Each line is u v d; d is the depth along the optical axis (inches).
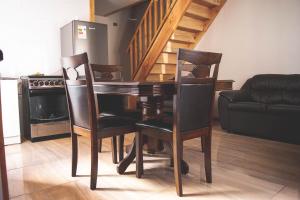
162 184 72.5
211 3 165.0
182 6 151.7
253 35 162.2
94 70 107.0
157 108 85.2
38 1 144.7
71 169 84.4
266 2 154.6
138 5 244.5
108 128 70.3
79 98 70.3
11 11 135.5
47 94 130.3
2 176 45.4
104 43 153.0
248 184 71.9
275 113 122.7
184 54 59.2
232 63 174.7
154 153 101.1
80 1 163.2
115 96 113.7
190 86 63.1
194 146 113.6
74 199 63.6
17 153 105.5
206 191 67.6
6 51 135.2
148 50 176.7
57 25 153.5
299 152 103.6
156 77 190.4
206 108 70.2
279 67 151.5
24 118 138.3
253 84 150.8
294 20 143.3
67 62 71.9
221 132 143.6
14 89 121.2
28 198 64.2
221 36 179.3
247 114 133.5
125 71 245.3
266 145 114.7
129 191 68.1
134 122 76.2
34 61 145.4
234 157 96.6
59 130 135.3
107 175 79.3
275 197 63.7
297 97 132.0
